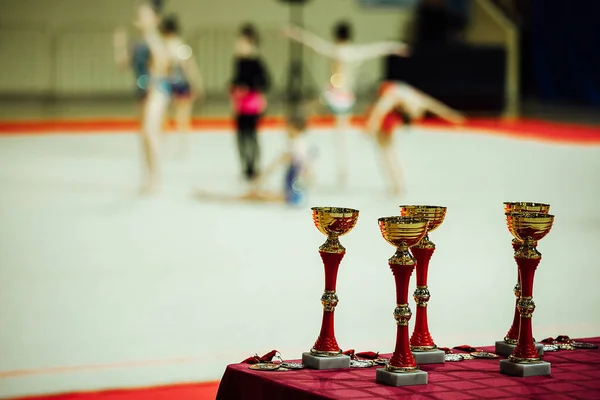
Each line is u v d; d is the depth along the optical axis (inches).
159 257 401.7
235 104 631.2
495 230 461.4
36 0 1103.0
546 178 641.6
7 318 303.3
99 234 451.5
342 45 656.4
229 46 1169.4
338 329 285.7
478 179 635.5
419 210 146.6
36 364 253.4
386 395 127.2
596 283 355.9
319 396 126.5
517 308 154.0
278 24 1185.4
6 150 784.3
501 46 1088.2
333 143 869.2
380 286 344.8
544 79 1237.7
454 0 1176.8
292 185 542.6
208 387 229.9
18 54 1095.6
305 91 1171.3
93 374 242.4
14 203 534.9
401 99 551.8
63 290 342.3
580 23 1208.8
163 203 543.2
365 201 546.3
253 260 397.1
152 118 558.9
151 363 253.0
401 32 1232.2
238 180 644.1
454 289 342.3
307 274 370.9
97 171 673.6
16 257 399.2
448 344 267.9
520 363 138.4
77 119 1087.0
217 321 299.0
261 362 148.3
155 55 540.7
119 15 1121.4
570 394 128.3
